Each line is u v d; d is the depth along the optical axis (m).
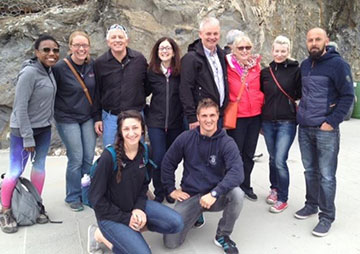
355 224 3.74
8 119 6.42
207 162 3.24
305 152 3.68
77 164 3.95
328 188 3.48
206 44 3.73
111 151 2.83
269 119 3.95
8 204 3.55
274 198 4.20
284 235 3.52
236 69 3.93
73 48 3.67
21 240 3.37
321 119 3.38
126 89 3.76
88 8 6.87
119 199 2.91
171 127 3.91
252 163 4.28
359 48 10.88
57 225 3.66
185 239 3.43
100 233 2.96
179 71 3.78
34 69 3.37
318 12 10.59
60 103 3.80
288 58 3.87
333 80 3.31
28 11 7.21
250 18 7.79
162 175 3.38
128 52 3.79
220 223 3.27
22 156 3.50
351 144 6.96
